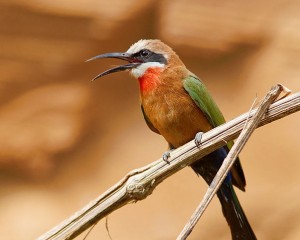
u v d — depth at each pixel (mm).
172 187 15367
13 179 16766
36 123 16875
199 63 16469
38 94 16984
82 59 16828
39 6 16375
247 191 14547
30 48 16734
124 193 5543
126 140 16453
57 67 16922
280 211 14141
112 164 16297
